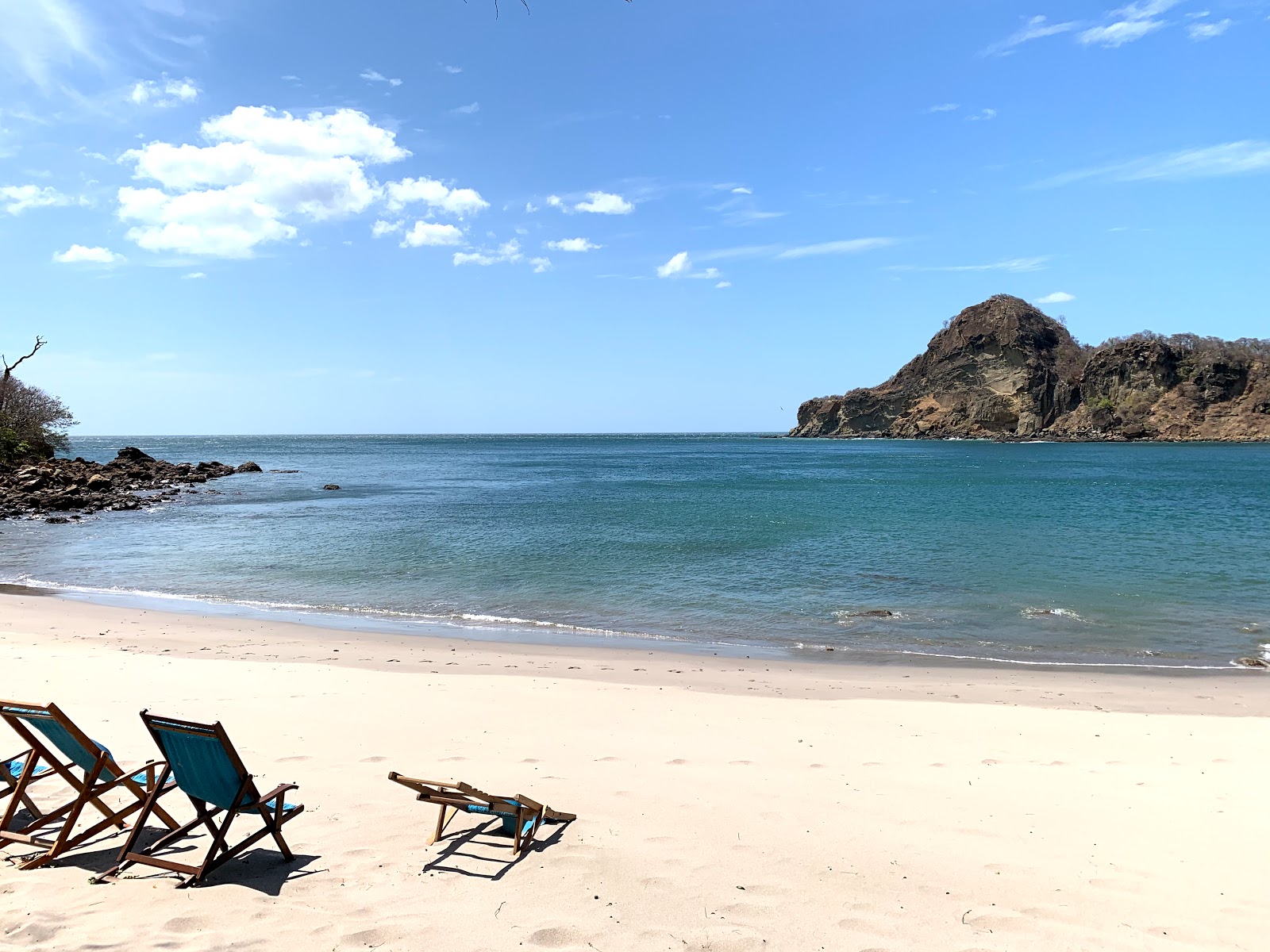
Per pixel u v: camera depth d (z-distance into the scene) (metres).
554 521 33.44
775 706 9.34
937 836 5.42
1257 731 8.41
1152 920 4.30
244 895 4.39
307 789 6.05
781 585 19.06
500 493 50.88
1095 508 39.25
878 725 8.55
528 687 9.97
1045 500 44.56
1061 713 9.16
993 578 19.77
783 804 5.99
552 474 75.75
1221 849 5.24
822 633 14.49
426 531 30.00
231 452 140.88
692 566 21.59
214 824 4.92
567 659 12.26
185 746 4.49
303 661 11.63
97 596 17.86
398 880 4.61
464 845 5.11
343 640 13.39
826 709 9.23
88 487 45.06
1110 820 5.77
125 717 7.91
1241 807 6.02
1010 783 6.60
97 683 9.54
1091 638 14.10
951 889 4.64
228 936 3.94
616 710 8.94
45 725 4.81
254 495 48.94
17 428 53.12
